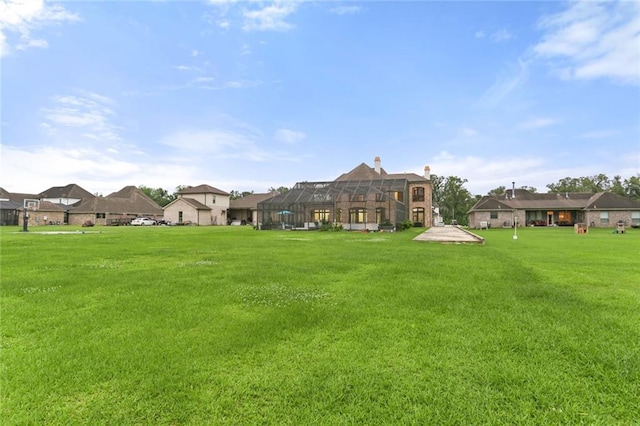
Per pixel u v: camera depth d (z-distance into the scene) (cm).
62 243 1453
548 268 752
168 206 5391
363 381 245
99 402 220
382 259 908
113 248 1239
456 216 7469
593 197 4312
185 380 246
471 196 7825
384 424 197
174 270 731
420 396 225
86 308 436
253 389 236
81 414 207
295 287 558
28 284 577
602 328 353
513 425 196
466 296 491
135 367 267
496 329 351
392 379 248
